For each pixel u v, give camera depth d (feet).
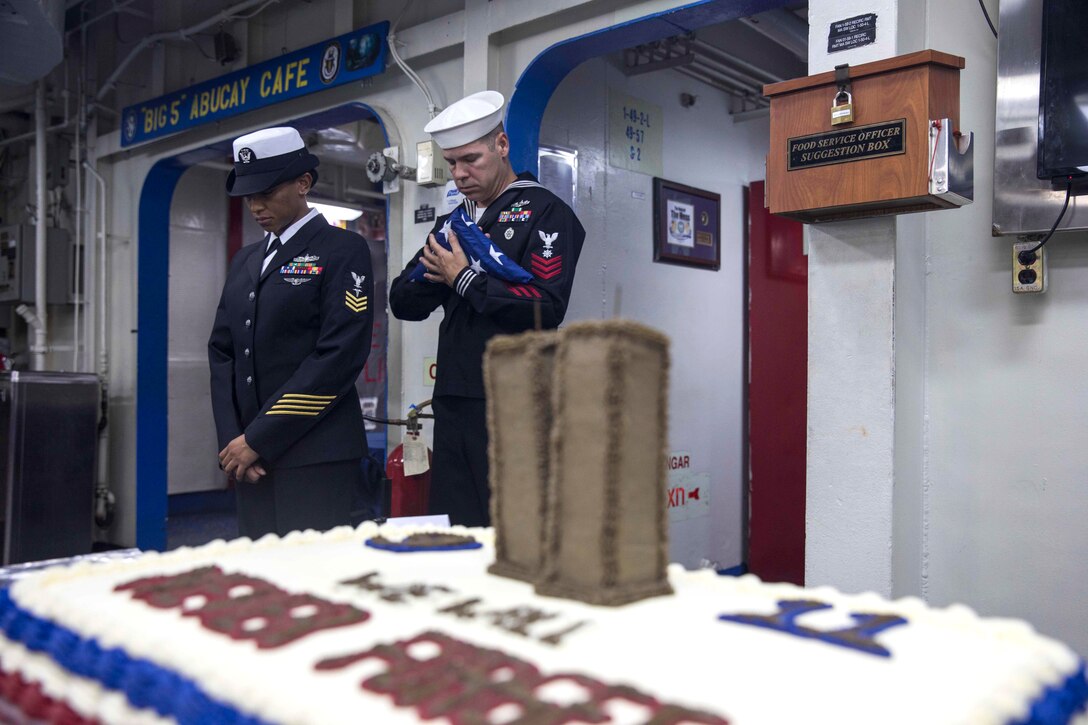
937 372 8.55
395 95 13.26
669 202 15.12
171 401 21.50
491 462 4.46
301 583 4.30
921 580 8.55
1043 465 7.98
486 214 8.34
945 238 8.51
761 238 16.42
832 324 8.20
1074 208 7.59
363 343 8.38
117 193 18.48
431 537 5.43
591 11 10.87
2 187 20.25
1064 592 7.88
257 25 15.97
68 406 15.37
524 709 2.62
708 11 10.00
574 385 3.88
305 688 2.87
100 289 18.29
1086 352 7.76
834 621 3.67
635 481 3.90
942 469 8.52
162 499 18.13
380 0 13.85
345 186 23.50
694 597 4.00
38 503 15.02
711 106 16.30
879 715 2.65
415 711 2.66
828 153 7.59
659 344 3.94
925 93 7.09
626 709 2.65
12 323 19.77
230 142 16.02
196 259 21.85
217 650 3.27
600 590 3.83
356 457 8.44
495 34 11.68
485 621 3.58
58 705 3.40
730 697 2.80
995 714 2.74
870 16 7.91
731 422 16.55
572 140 13.35
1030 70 7.76
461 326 8.18
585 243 13.55
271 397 8.21
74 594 4.17
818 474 8.25
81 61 17.98
